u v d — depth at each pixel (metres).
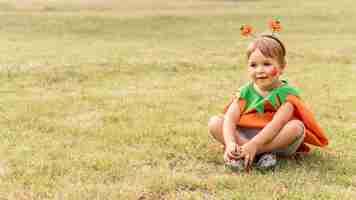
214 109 6.46
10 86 7.73
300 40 14.70
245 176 4.12
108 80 8.36
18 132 5.29
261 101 4.41
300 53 11.54
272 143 4.30
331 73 9.22
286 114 4.30
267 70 4.35
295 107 4.37
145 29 18.11
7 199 3.69
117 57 10.70
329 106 6.64
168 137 5.13
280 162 4.46
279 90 4.38
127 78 8.55
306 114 4.37
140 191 3.81
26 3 23.12
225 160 4.32
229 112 4.47
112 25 18.59
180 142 4.95
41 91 7.45
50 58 10.45
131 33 17.19
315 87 7.89
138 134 5.23
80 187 3.87
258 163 4.31
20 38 15.07
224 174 4.20
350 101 6.95
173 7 23.92
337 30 17.44
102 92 7.40
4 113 6.02
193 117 5.98
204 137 5.16
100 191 3.79
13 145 4.88
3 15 19.58
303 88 7.82
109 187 3.86
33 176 4.09
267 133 4.23
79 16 19.91
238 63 10.23
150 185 3.90
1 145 4.85
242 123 4.47
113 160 4.44
